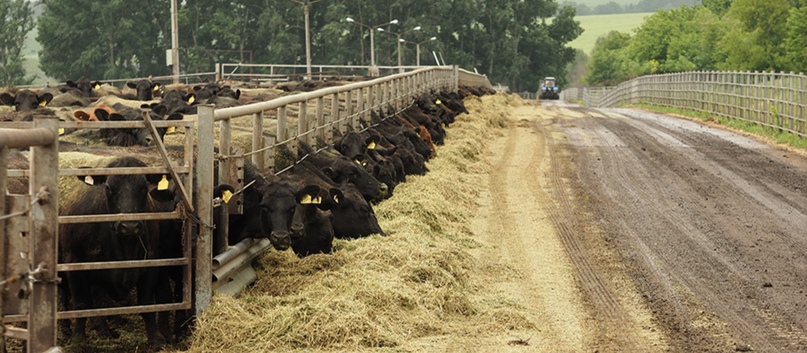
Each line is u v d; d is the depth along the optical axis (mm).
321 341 9180
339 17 97875
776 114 33844
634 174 22859
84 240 9352
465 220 16609
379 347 9156
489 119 34750
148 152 12109
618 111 52188
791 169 23953
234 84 44188
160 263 9539
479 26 115438
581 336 9852
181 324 10008
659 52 112938
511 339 9625
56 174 7051
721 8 114250
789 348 9539
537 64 119688
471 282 12062
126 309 9422
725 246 14617
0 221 6465
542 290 11875
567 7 121250
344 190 14062
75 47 91562
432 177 19609
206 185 9828
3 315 6520
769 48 73688
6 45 95688
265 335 9305
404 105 30000
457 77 48250
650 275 12695
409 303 10258
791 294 11750
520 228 16094
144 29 91000
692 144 30078
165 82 93562
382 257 11820
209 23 94188
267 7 96000
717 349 9469
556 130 34719
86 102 25750
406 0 103500
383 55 101938
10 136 6277
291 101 15383
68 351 9297
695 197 19391
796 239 15195
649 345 9570
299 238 11273
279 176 12984
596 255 13922
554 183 21328
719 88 44156
